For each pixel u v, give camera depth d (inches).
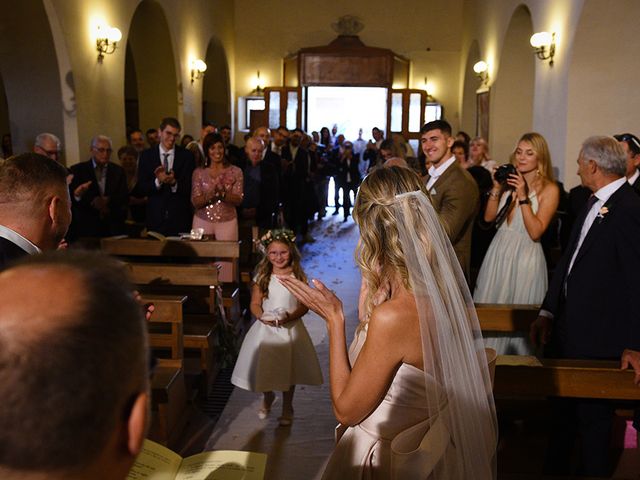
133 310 25.3
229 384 173.3
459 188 144.7
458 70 655.1
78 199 213.5
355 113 723.4
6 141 347.9
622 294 107.2
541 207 142.3
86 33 291.9
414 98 636.7
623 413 131.3
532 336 121.8
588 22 273.7
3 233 68.1
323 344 210.2
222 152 224.8
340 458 70.2
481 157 281.4
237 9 657.6
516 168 144.5
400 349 63.4
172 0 435.8
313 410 156.8
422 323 62.6
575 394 99.2
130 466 25.6
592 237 108.8
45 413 21.8
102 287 24.5
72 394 22.1
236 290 204.1
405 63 654.5
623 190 108.0
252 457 68.7
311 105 722.8
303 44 659.4
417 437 64.8
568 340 111.3
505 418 141.9
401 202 66.7
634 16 266.5
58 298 23.4
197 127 520.1
